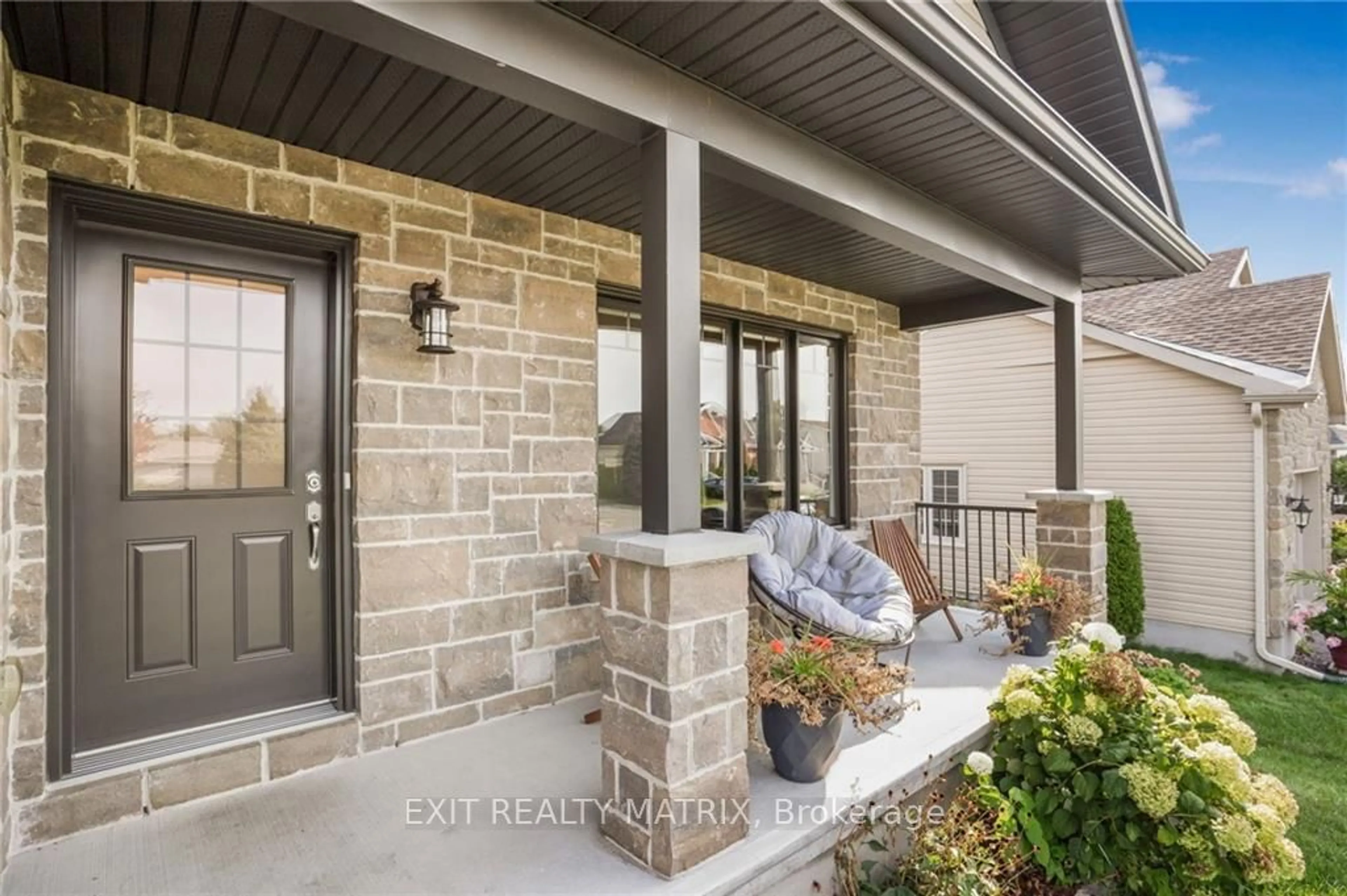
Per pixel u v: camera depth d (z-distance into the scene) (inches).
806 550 151.3
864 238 142.9
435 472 110.1
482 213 116.0
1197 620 257.3
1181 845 91.0
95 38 71.8
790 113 89.0
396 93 83.6
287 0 55.8
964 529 259.1
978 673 139.5
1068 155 104.4
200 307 94.9
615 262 134.3
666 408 77.2
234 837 80.2
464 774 95.6
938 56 80.2
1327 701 201.6
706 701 74.3
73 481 84.7
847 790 89.6
